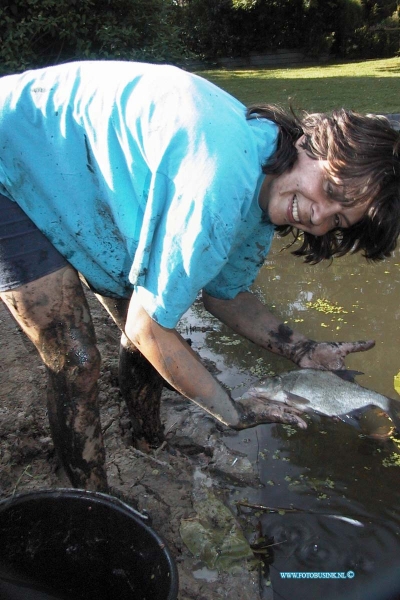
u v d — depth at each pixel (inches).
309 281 197.2
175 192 72.5
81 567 84.7
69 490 81.8
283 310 177.0
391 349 158.9
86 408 90.9
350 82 556.4
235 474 119.7
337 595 94.2
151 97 75.1
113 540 82.0
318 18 858.8
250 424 88.7
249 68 812.0
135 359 112.1
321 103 424.8
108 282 93.7
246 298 109.4
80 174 83.2
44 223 85.7
